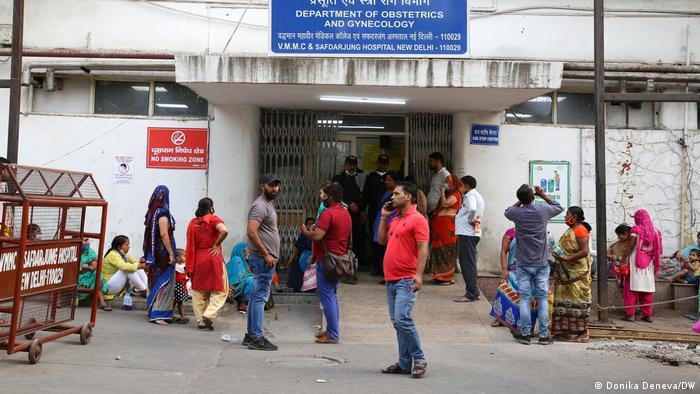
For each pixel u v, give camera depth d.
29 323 6.25
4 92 11.05
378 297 9.73
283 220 11.48
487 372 6.45
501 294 8.52
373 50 9.09
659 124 11.65
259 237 7.25
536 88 9.16
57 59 11.10
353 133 11.80
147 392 5.35
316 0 9.09
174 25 11.30
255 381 5.87
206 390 5.50
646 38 11.63
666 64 11.59
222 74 9.03
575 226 8.27
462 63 9.05
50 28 11.22
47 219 6.72
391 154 11.89
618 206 11.48
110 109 11.38
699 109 11.74
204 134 11.16
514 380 6.14
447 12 9.12
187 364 6.43
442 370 6.48
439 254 10.65
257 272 7.32
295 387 5.70
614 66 11.25
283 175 11.51
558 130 11.54
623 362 7.06
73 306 7.00
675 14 11.62
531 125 11.50
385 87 9.26
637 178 11.52
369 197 11.47
